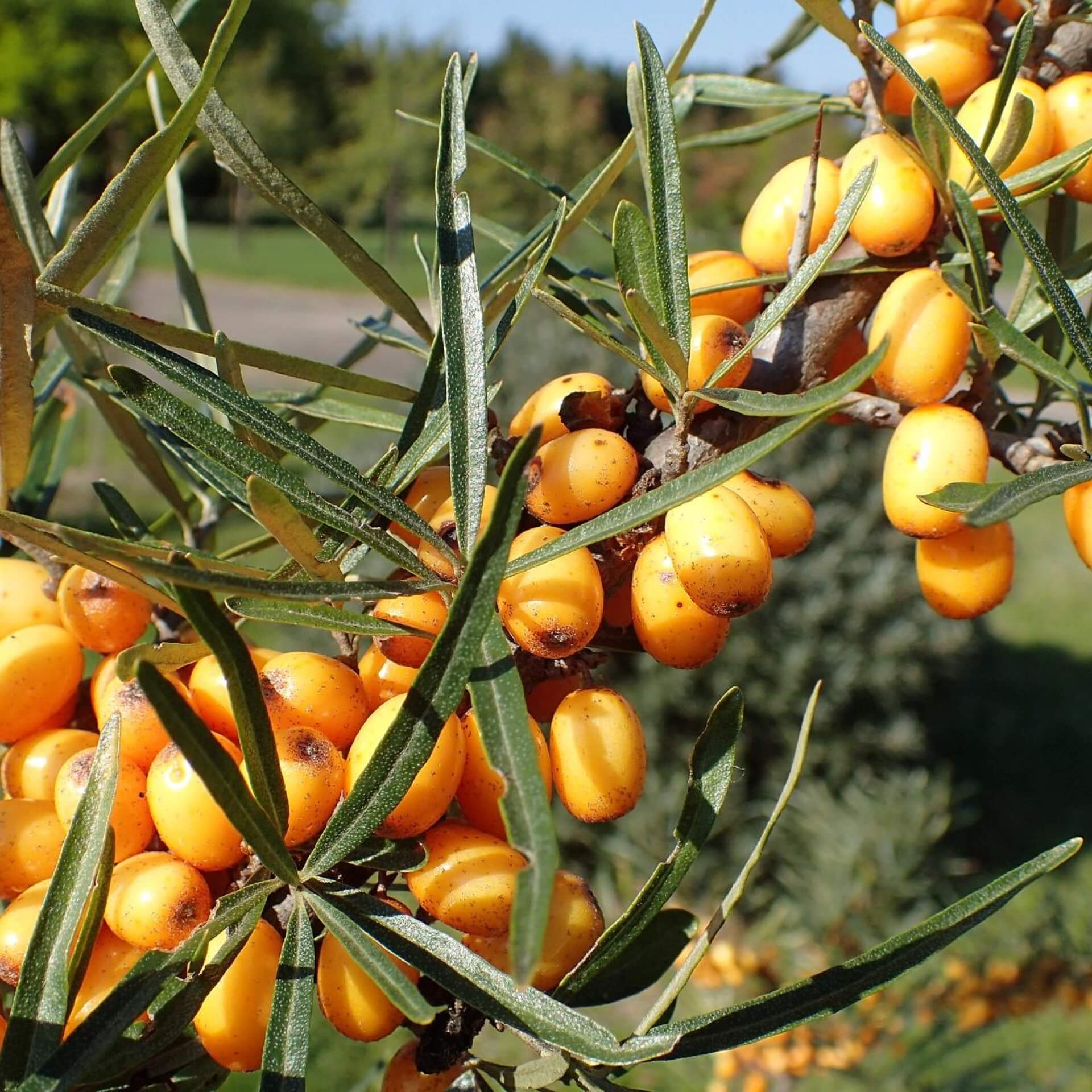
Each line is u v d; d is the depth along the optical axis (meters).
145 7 0.13
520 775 0.12
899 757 0.78
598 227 0.17
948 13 0.16
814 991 0.13
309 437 0.13
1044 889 0.48
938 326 0.15
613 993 0.15
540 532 0.14
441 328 0.13
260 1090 0.12
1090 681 1.11
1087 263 0.17
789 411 0.12
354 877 0.14
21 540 0.13
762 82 0.19
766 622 0.74
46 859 0.14
